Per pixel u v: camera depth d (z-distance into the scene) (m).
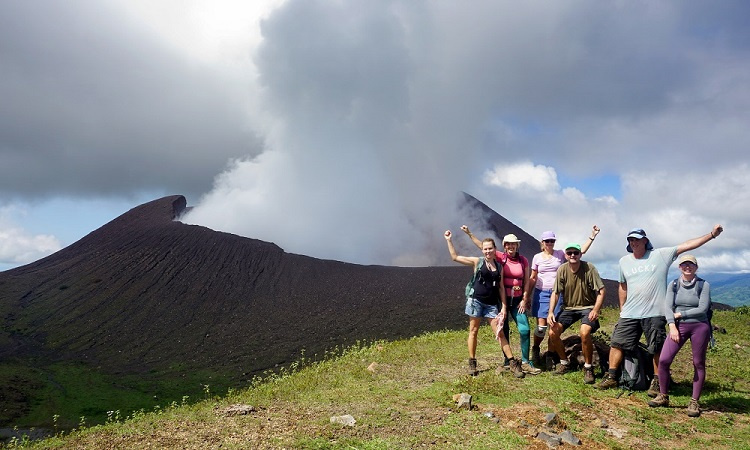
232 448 6.07
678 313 7.91
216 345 71.38
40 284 101.19
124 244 117.50
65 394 54.19
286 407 7.95
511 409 7.76
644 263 8.54
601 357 9.76
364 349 14.09
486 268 9.51
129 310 87.19
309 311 81.88
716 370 10.21
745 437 6.97
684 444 6.76
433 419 7.27
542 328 10.08
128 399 52.50
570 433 6.77
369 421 7.15
